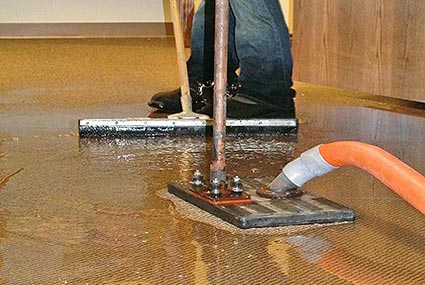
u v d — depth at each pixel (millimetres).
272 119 2129
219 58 1322
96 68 3648
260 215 1241
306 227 1247
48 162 1708
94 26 5352
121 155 1797
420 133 2199
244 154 1850
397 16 2686
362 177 1595
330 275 1046
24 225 1252
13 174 1590
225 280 1023
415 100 2666
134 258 1104
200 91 2406
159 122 2041
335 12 2945
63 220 1280
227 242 1173
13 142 1927
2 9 5254
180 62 2164
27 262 1084
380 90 2785
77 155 1787
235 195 1323
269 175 1629
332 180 1572
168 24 5410
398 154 1887
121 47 4699
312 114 2514
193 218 1289
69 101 2635
